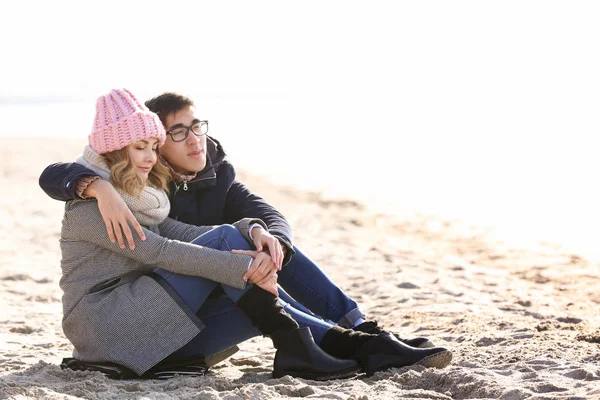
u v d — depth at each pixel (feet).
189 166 18.94
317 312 19.19
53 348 23.63
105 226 17.29
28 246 45.88
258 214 19.45
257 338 26.13
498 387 16.05
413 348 18.08
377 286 36.17
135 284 17.51
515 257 44.39
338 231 53.21
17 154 89.10
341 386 16.96
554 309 29.96
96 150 17.44
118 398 15.70
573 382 16.52
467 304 31.22
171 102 18.74
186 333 17.25
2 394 15.31
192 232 18.54
